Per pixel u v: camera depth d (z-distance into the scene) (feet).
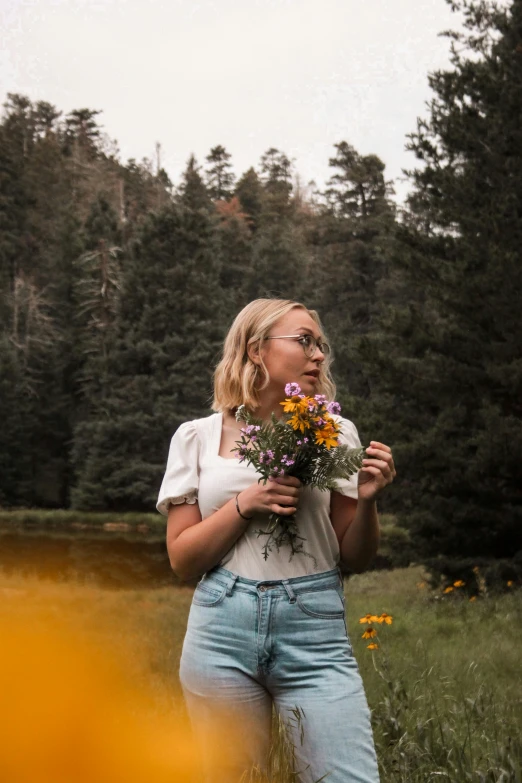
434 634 26.32
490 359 43.32
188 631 6.43
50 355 180.45
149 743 1.57
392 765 8.68
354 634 24.44
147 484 150.20
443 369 42.73
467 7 43.65
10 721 1.47
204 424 6.91
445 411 42.55
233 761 5.91
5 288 195.83
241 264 222.28
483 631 26.25
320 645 6.21
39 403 175.73
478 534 42.63
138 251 167.73
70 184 260.62
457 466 41.55
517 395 42.04
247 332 6.97
